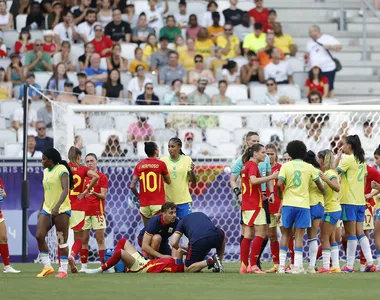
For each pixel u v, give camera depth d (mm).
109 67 81438
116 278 41406
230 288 35531
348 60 92500
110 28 86125
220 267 45531
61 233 43188
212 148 69750
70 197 47906
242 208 45500
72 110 56219
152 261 45781
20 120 74875
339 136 61469
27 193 57812
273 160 48906
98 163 60094
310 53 86125
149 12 89000
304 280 39812
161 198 49719
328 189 46562
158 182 49688
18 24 88188
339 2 97312
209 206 60750
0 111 76250
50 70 81750
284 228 45375
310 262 46188
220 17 89688
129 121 73750
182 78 82250
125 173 60219
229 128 75562
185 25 89750
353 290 34625
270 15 89062
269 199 45219
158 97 77688
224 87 78312
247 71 83500
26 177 57875
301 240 45000
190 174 50938
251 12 90375
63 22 86250
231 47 86750
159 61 82812
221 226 60750
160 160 49906
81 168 47844
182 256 46156
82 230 48688
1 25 87812
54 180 42781
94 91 76500
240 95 81125
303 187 44500
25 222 58125
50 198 43031
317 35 86312
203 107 55750
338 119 63844
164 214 46594
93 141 70000
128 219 60031
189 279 40438
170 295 32625
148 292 33906
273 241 48250
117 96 78312
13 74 80188
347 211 47250
